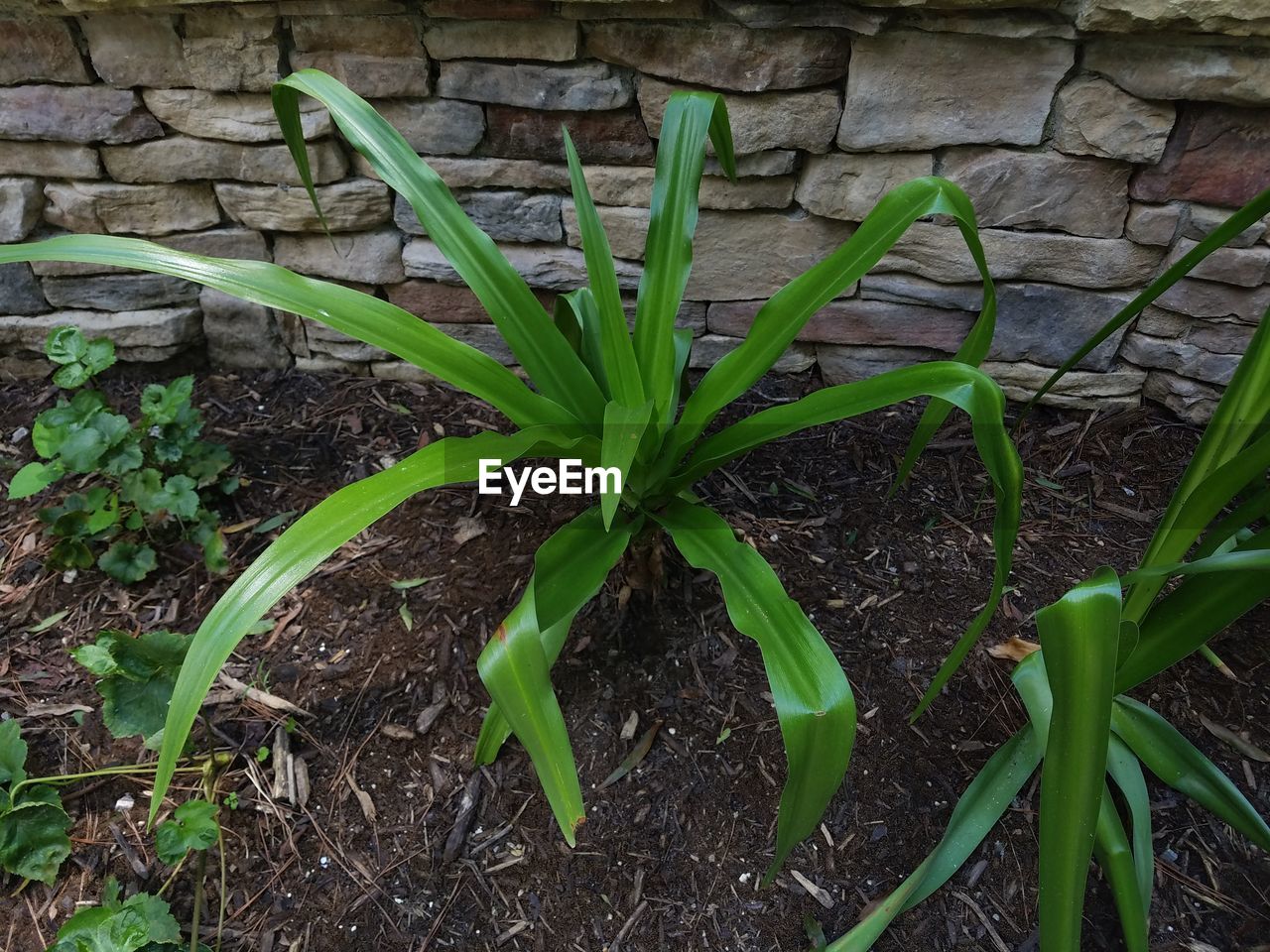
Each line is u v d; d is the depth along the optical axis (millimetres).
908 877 806
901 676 937
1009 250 1085
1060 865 603
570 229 1132
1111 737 828
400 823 845
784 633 647
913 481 1135
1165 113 958
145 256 686
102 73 1033
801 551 1051
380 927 784
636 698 923
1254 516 722
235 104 1054
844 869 816
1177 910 790
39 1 971
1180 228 1038
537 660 625
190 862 818
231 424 1214
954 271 1109
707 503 1103
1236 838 832
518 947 775
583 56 994
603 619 979
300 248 1187
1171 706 915
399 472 664
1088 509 1104
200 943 771
